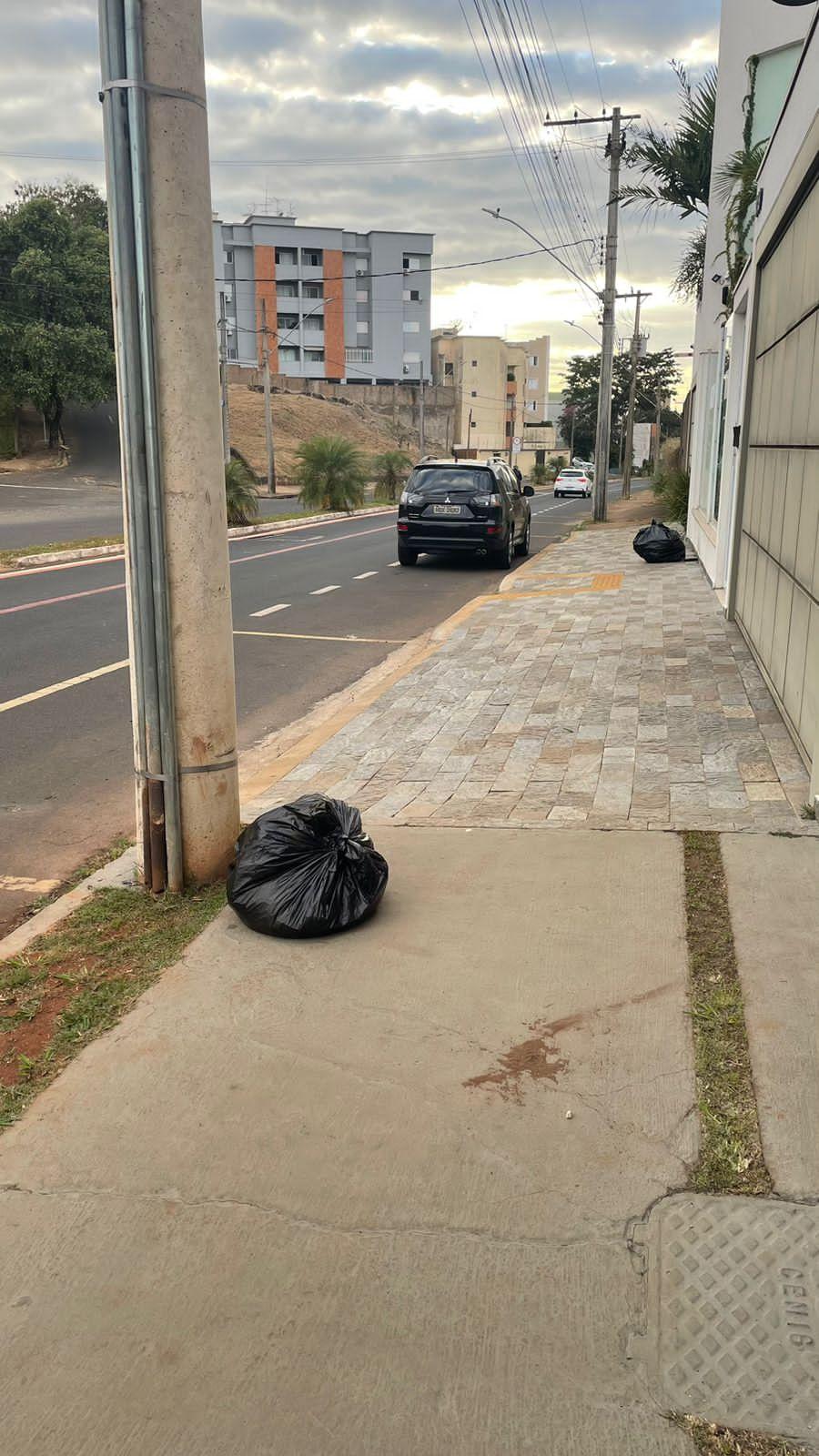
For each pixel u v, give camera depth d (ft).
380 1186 8.52
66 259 164.04
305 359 299.17
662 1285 7.47
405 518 57.47
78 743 23.49
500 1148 8.91
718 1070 9.84
